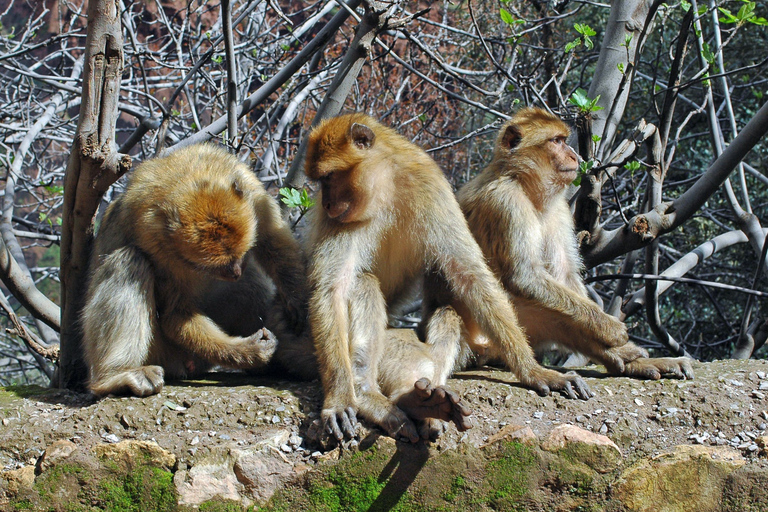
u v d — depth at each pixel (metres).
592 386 4.70
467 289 4.95
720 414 4.44
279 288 5.48
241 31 12.33
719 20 7.08
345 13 6.98
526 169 5.49
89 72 4.49
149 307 5.11
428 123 11.12
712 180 6.21
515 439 4.28
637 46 6.41
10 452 4.58
